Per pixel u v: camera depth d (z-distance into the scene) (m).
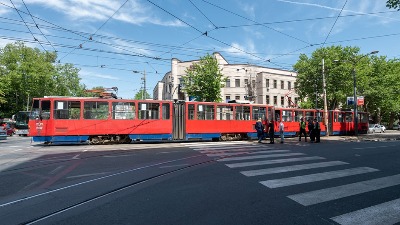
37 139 17.53
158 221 4.36
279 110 26.31
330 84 36.69
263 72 48.47
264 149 14.45
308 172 8.16
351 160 10.52
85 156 12.01
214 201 5.40
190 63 48.97
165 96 57.50
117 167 9.25
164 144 18.41
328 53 37.16
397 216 4.56
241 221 4.36
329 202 5.33
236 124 22.22
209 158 11.15
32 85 46.44
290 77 52.12
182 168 8.96
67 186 6.70
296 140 21.91
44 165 9.70
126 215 4.65
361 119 35.31
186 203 5.29
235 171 8.35
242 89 47.88
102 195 5.90
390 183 6.82
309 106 40.41
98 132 18.33
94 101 18.45
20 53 46.09
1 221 4.46
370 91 45.22
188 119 20.58
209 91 34.00
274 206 5.09
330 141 21.05
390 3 14.55
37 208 5.08
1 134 25.23
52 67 48.97
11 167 9.33
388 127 64.81
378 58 47.91
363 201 5.38
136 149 14.87
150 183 6.95
